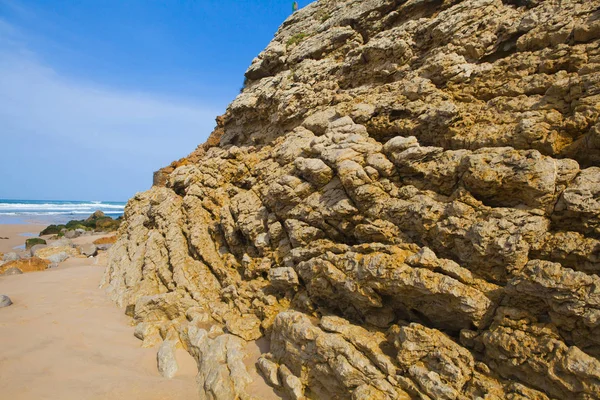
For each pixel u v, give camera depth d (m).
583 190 7.35
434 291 8.08
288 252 12.80
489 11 12.20
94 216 70.56
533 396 6.63
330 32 17.69
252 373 10.40
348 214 10.96
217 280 15.59
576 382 6.24
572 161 7.95
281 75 18.78
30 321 15.59
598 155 8.15
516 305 7.47
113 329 14.91
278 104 17.83
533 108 9.63
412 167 10.27
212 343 11.67
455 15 12.73
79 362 12.27
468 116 10.55
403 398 7.75
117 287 19.05
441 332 8.27
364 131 12.36
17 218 86.00
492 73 11.13
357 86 15.50
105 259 29.58
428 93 11.71
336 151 11.49
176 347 12.64
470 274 8.20
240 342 11.52
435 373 7.67
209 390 10.13
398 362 8.20
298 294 11.63
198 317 13.59
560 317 6.82
